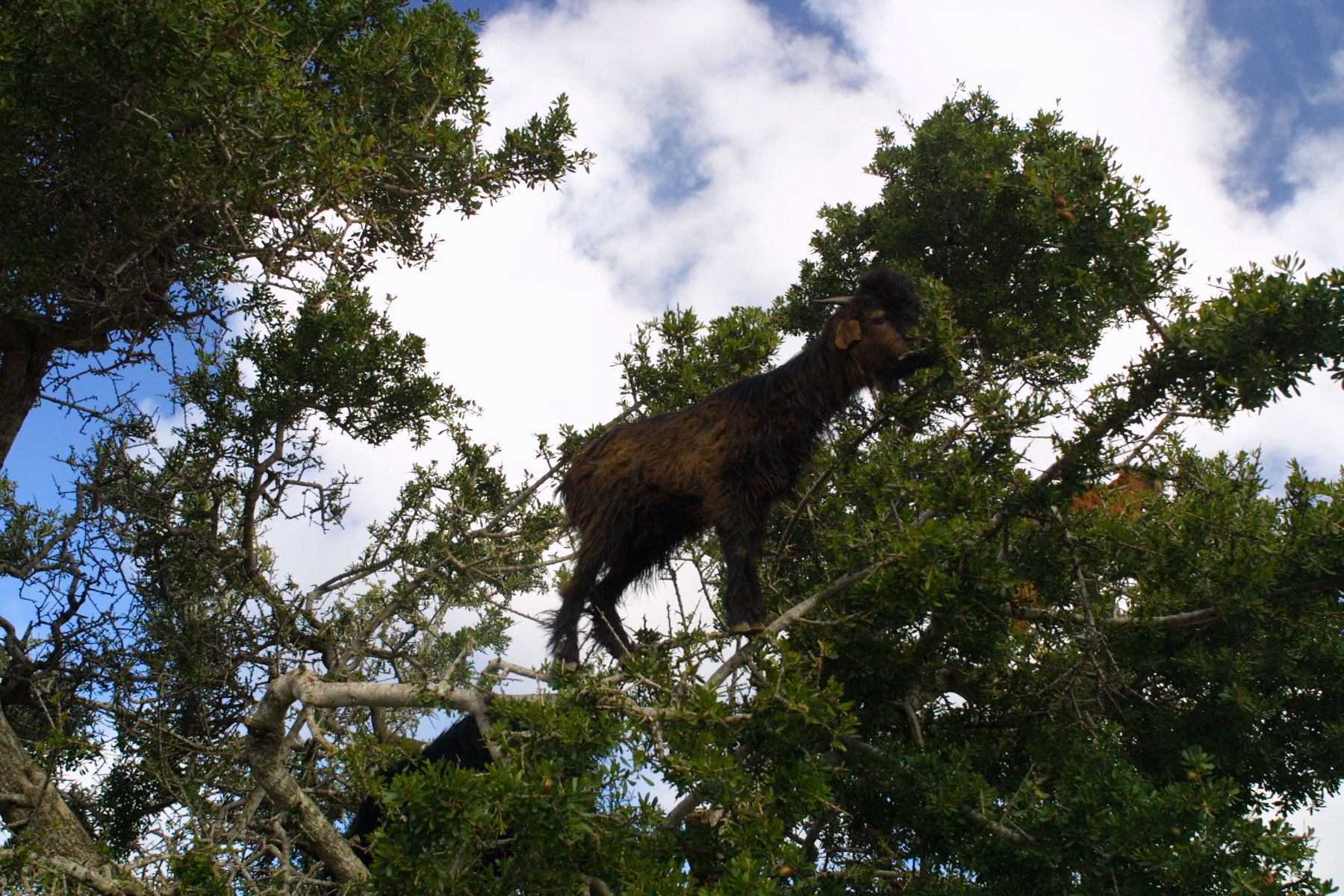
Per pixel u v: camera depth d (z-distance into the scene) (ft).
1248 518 17.44
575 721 12.34
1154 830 13.19
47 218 21.72
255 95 18.89
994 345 21.84
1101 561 16.81
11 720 23.84
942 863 15.58
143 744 21.61
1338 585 16.70
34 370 25.08
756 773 14.84
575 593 19.01
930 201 27.63
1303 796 19.20
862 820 16.29
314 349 23.54
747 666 15.06
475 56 25.54
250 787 20.27
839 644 16.10
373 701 16.24
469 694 15.47
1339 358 13.84
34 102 18.89
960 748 16.93
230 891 14.42
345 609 22.72
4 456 24.89
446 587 23.11
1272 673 18.66
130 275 23.15
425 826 11.59
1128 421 15.21
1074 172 15.15
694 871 13.42
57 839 20.52
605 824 12.09
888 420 18.37
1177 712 18.85
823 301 18.65
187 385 24.29
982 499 15.81
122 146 19.29
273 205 20.31
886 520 17.01
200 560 24.07
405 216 24.23
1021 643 19.27
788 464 18.21
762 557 19.10
